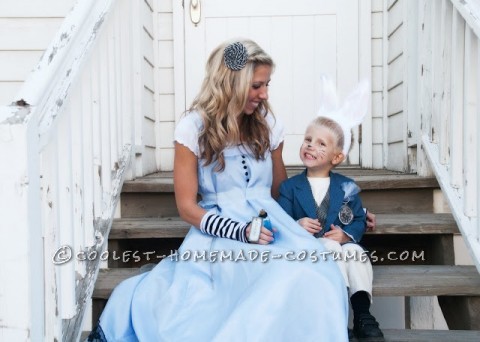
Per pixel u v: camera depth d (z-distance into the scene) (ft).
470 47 6.45
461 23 6.94
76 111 5.68
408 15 9.43
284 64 11.32
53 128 4.64
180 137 5.78
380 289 5.98
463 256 7.87
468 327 6.00
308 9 11.26
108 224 6.84
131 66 8.86
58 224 4.87
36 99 4.38
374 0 11.29
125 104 8.57
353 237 6.04
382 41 11.18
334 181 6.26
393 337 5.47
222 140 5.73
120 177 7.68
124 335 5.15
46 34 10.06
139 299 5.21
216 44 11.34
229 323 4.34
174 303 5.03
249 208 5.80
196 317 4.88
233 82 5.66
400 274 6.40
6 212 4.13
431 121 8.22
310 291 4.58
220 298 5.01
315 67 11.30
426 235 7.85
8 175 4.12
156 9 11.31
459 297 6.21
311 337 4.48
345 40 11.25
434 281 6.09
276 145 6.54
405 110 9.52
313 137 6.13
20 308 4.15
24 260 4.14
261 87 5.80
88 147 6.17
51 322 4.75
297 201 6.17
